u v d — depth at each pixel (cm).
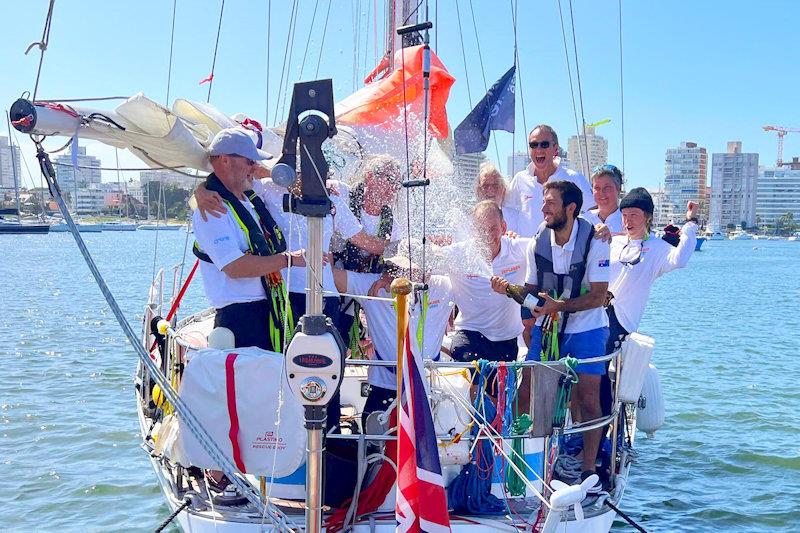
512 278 471
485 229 448
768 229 15825
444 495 332
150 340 609
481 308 450
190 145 363
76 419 927
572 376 389
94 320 1859
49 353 1377
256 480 404
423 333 397
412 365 327
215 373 357
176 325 625
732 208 16925
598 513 399
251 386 356
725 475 770
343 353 299
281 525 338
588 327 441
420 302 397
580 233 435
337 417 395
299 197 293
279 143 498
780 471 781
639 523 650
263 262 373
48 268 3956
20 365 1263
